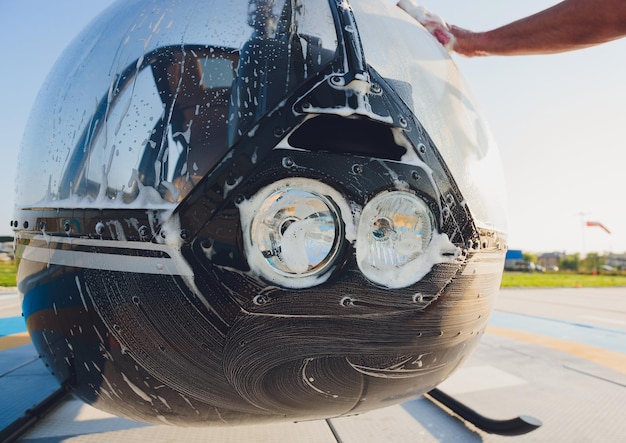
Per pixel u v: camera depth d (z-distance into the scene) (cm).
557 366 369
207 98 107
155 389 118
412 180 112
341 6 119
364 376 119
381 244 110
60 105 134
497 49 209
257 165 101
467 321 130
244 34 114
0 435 206
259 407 122
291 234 103
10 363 351
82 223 113
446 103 135
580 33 190
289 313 106
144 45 122
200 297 103
